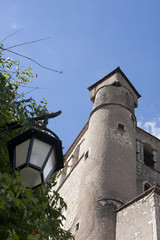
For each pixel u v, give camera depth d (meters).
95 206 15.76
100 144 18.86
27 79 10.09
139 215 13.55
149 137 24.19
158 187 13.70
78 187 20.22
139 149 22.44
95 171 17.55
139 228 13.04
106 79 23.95
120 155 18.33
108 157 17.98
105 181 16.77
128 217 14.16
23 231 6.83
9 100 8.53
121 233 13.91
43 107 9.78
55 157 5.82
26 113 9.34
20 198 6.88
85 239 14.62
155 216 12.58
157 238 11.79
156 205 13.03
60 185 23.66
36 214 7.57
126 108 21.44
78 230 15.51
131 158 18.75
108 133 19.33
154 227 12.26
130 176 17.69
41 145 5.54
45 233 7.50
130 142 19.64
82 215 16.00
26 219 7.18
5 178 6.27
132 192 17.06
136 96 24.20
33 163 5.32
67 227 18.39
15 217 6.92
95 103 22.16
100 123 20.17
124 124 20.28
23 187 6.11
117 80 22.89
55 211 8.53
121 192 16.47
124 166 17.86
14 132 8.50
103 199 15.94
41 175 5.32
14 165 5.37
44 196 8.25
